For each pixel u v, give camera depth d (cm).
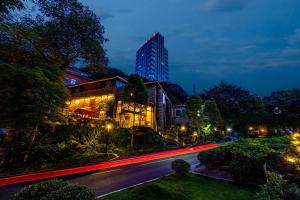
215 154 1193
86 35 1852
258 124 4325
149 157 1856
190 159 1719
